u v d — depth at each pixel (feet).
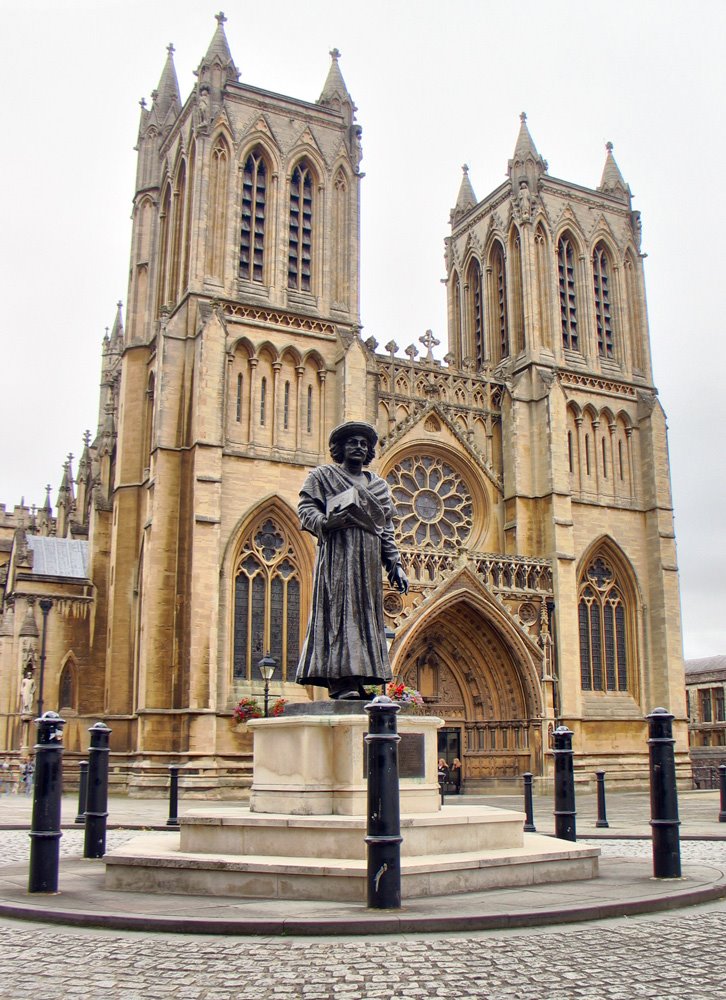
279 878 50.44
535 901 48.93
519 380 241.55
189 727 181.88
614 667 236.22
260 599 199.82
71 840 94.79
